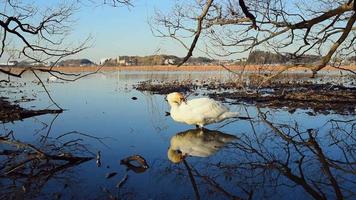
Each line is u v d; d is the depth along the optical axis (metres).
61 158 10.47
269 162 10.28
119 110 20.80
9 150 11.69
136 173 9.29
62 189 8.24
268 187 8.34
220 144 12.38
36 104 23.70
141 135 13.77
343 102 21.09
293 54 12.61
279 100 22.75
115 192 8.02
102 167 9.81
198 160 10.48
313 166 9.91
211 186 8.37
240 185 8.45
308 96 23.45
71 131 14.70
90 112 20.02
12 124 16.50
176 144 12.34
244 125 15.60
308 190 8.17
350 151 11.37
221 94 27.38
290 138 13.20
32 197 7.82
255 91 29.05
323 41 12.40
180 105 14.41
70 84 46.88
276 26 11.15
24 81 51.22
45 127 15.66
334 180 8.82
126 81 52.56
